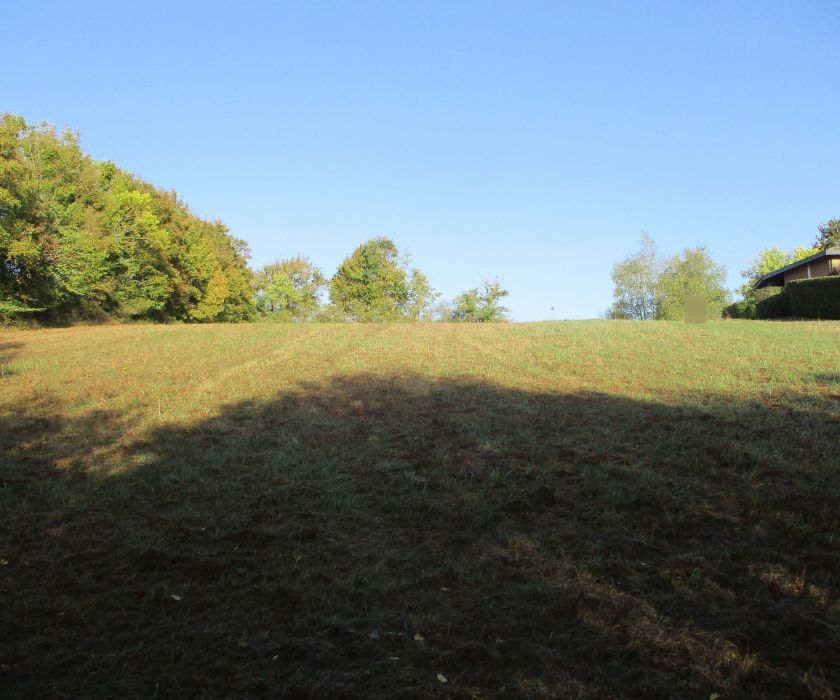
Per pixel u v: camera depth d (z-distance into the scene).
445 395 10.57
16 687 3.29
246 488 6.36
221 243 59.56
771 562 4.52
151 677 3.39
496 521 5.41
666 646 3.60
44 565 4.76
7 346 19.72
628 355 14.80
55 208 29.39
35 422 9.37
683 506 5.51
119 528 5.44
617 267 57.44
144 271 38.41
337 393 11.07
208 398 10.91
